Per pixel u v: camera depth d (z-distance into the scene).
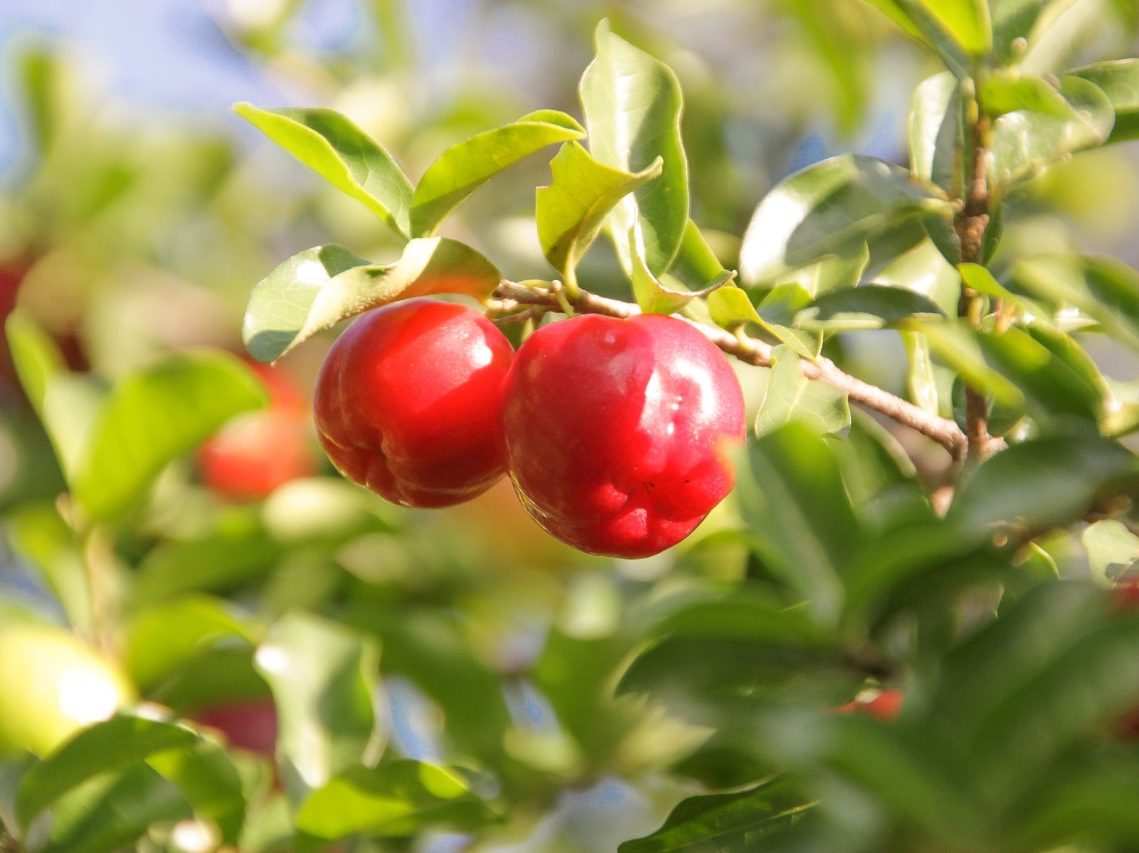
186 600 0.42
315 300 0.35
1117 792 0.31
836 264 0.38
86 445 0.45
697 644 0.34
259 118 0.36
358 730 0.40
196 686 0.43
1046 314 0.38
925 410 0.39
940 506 0.38
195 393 0.44
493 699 0.43
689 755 0.37
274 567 0.46
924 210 0.38
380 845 0.40
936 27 0.37
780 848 0.34
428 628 0.43
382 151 0.37
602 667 0.43
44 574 0.45
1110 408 0.35
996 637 0.32
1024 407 0.35
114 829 0.38
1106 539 0.36
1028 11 0.37
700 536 0.44
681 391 0.36
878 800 0.32
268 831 0.39
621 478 0.36
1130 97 0.38
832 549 0.34
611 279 0.44
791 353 0.37
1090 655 0.32
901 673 0.34
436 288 0.36
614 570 0.45
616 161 0.37
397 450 0.37
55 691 0.41
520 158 0.36
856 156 0.38
